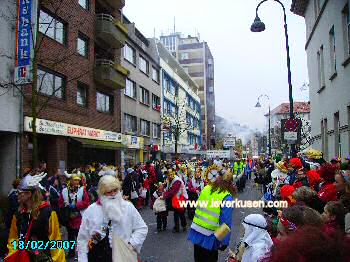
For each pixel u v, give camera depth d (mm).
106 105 28547
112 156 29578
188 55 99312
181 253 8961
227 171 5664
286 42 17844
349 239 1803
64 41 21875
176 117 47094
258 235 4148
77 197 9008
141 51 37875
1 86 15070
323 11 19125
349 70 14234
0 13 15781
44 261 4586
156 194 13172
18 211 4793
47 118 19469
